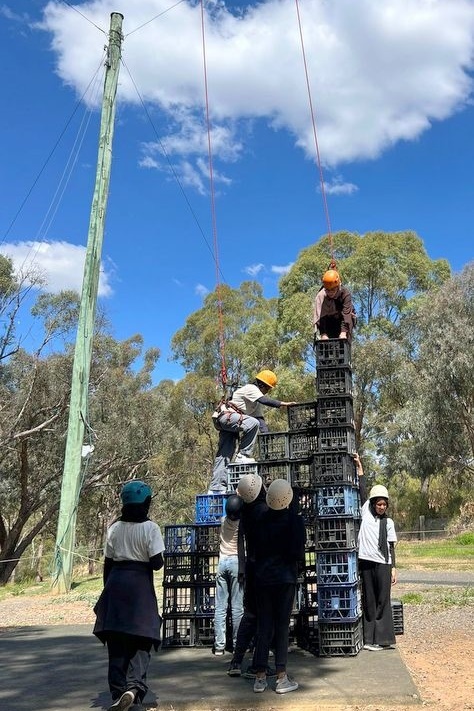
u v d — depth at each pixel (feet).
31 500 115.55
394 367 137.28
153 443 140.46
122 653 16.58
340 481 23.41
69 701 18.12
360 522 25.98
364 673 20.11
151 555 16.81
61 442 114.83
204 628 25.88
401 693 17.67
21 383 110.73
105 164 62.95
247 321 159.94
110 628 16.24
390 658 22.35
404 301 147.64
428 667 21.86
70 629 33.01
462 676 20.44
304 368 140.77
